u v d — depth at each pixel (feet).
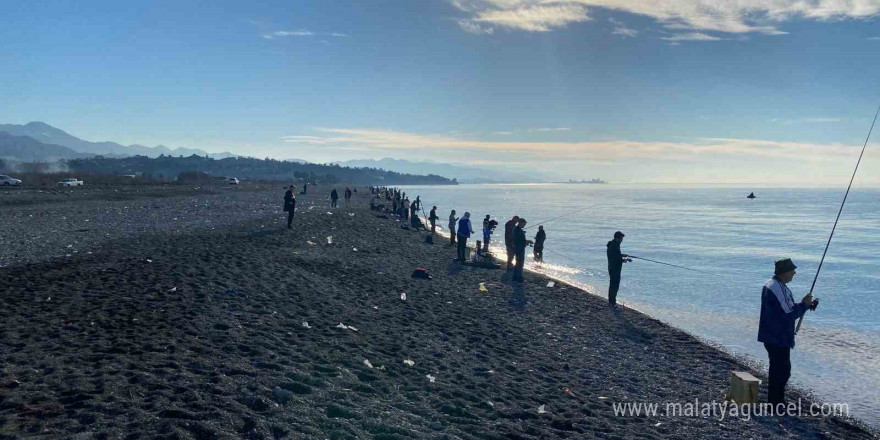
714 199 529.45
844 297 64.90
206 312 32.76
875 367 36.94
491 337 36.35
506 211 269.23
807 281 77.97
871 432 25.63
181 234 77.97
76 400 18.13
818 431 24.68
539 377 28.96
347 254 71.05
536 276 65.51
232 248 64.59
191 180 411.75
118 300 34.58
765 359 37.52
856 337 45.52
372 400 21.33
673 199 526.16
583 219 218.79
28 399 18.10
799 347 42.16
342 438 17.01
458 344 33.32
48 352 23.65
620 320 45.24
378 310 40.24
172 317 30.99
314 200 219.61
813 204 407.03
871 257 106.11
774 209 325.01
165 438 15.28
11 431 15.35
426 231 121.39
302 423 17.75
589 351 35.63
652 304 56.90
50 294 35.76
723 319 50.16
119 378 20.43
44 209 120.37
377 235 100.42
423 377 25.54
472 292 52.60
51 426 15.92
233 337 27.76
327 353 27.25
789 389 31.81
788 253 110.11
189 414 17.04
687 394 28.58
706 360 35.70
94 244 64.59
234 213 127.24
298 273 50.80
